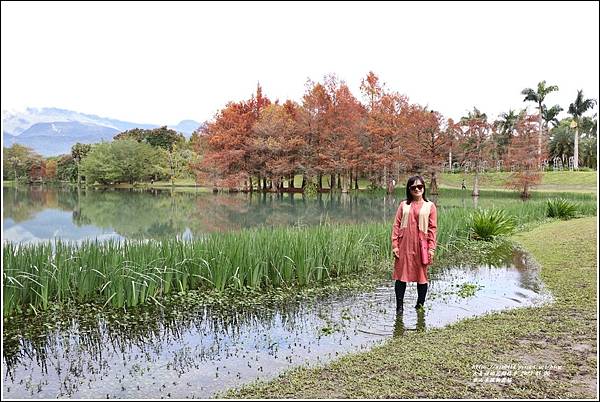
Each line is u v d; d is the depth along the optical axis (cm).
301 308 700
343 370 454
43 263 693
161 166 5622
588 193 3622
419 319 639
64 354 530
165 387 442
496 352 487
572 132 5497
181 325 627
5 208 2953
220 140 4650
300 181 6191
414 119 3928
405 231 684
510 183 3694
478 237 1313
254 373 471
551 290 757
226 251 822
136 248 799
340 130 4244
